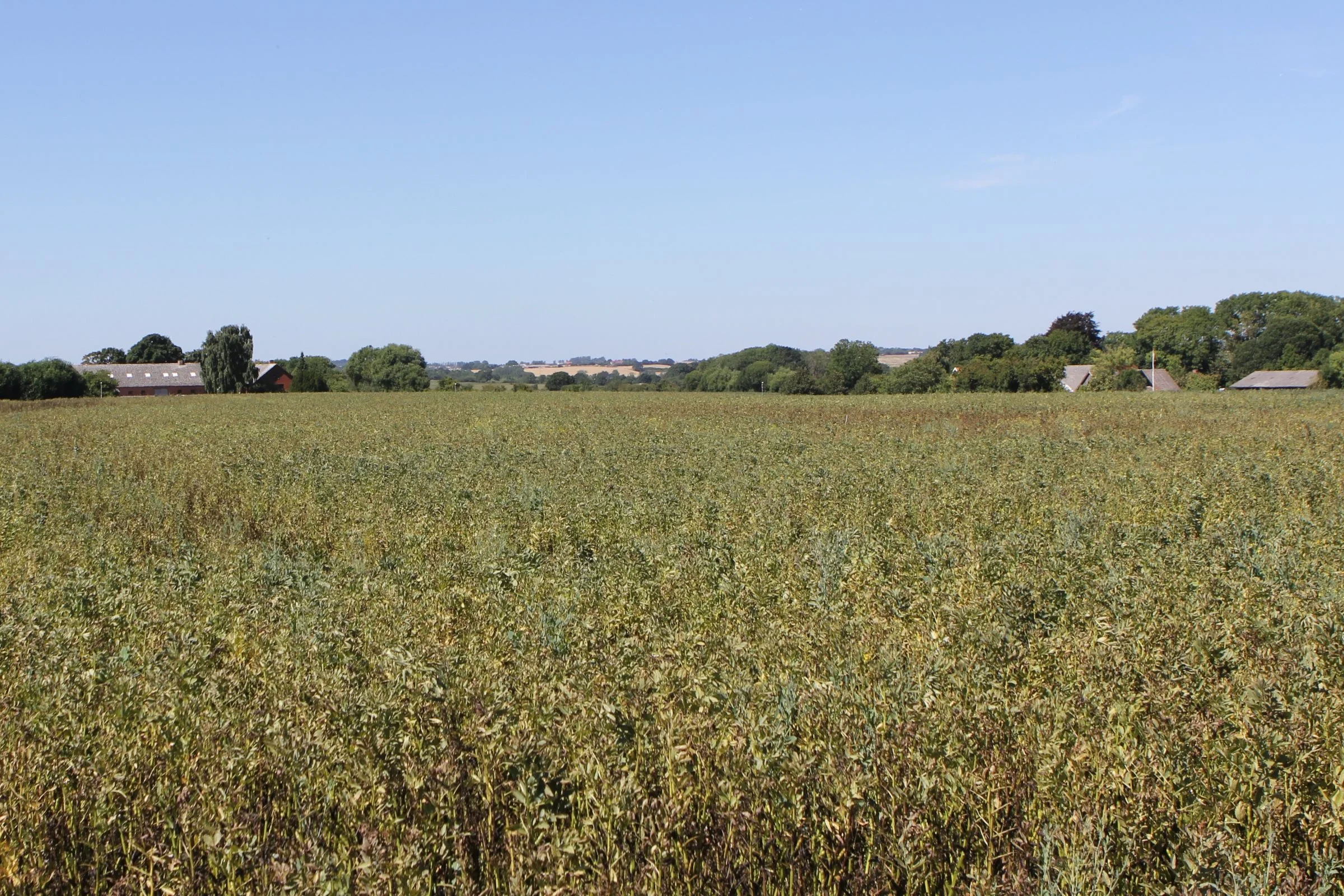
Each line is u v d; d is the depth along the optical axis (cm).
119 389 12181
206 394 11331
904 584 1015
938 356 13188
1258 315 13838
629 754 562
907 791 526
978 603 891
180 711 619
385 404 6594
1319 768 550
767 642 770
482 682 658
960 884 492
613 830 495
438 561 1223
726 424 3834
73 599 948
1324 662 728
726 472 2050
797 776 527
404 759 561
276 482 1989
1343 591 954
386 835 502
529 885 474
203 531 1516
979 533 1390
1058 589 942
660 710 600
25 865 508
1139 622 825
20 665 742
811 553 1155
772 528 1360
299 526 1550
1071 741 591
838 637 799
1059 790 535
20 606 927
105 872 518
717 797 530
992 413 4356
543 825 487
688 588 979
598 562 1130
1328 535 1281
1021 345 13500
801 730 596
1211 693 664
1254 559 1098
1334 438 2708
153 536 1455
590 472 2105
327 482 1922
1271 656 731
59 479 2034
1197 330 13725
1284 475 1833
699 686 624
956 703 628
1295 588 962
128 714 634
